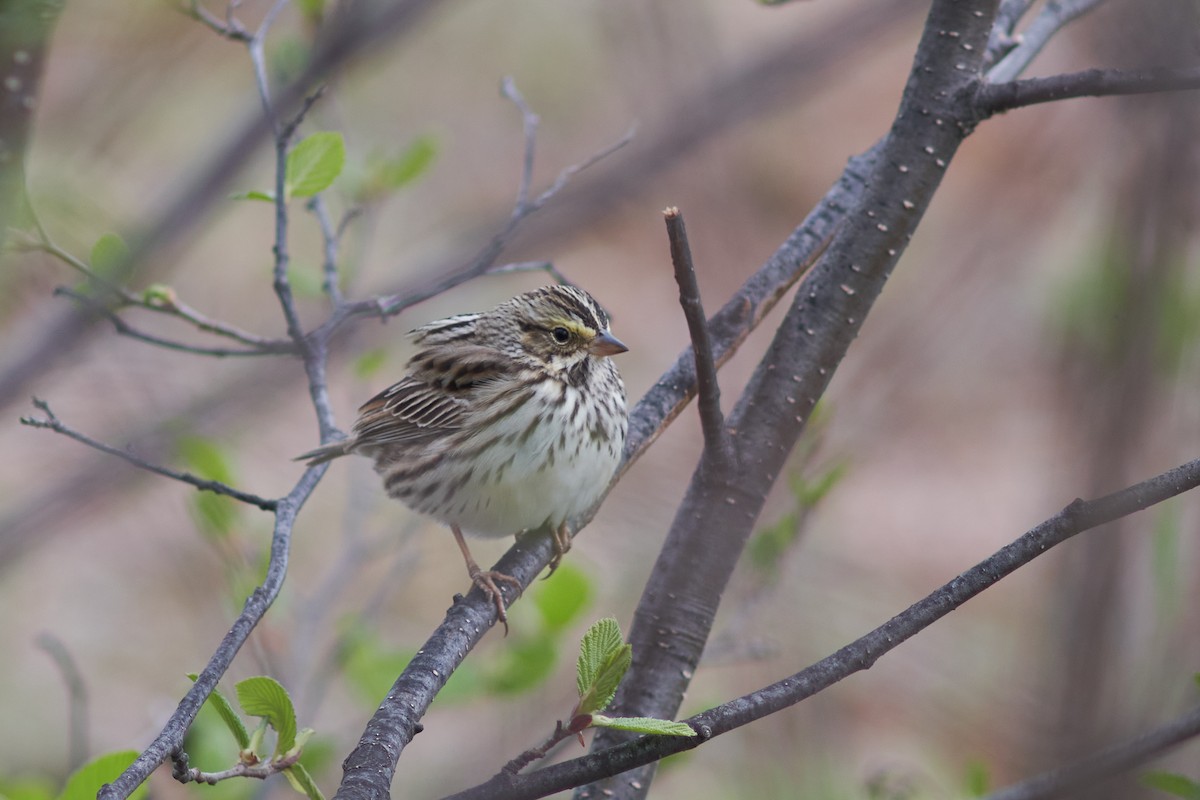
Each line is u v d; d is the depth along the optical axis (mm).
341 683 13945
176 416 13602
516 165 23438
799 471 10523
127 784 5375
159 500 17016
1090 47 10961
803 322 8445
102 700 17125
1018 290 20203
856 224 8367
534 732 12750
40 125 14117
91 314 9555
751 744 11219
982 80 8070
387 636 16500
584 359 10203
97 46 14391
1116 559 8930
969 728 15234
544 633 10711
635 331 22266
